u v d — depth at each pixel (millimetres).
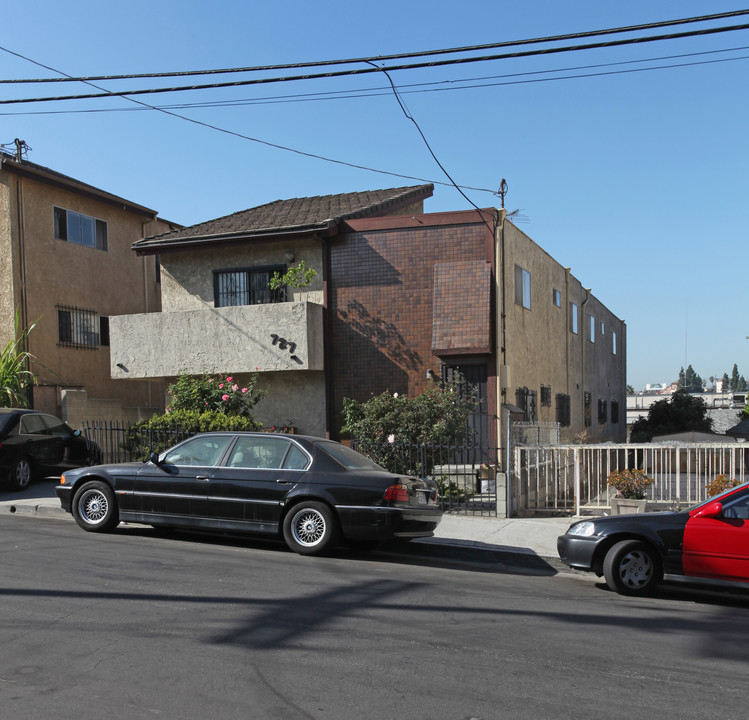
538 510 12930
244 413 15852
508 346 16938
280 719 4203
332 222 17250
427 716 4309
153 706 4324
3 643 5344
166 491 9914
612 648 5730
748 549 7602
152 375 17844
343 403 15773
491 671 5078
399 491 9266
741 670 5281
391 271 17234
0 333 19516
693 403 39781
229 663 5051
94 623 5863
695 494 14031
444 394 14539
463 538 10734
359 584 7578
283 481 9469
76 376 21297
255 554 9250
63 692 4492
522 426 16141
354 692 4621
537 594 7758
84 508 10430
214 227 19125
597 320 31125
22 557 8219
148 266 24719
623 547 8102
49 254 20641
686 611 7266
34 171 19953
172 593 6855
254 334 17047
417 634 5867
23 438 14109
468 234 16719
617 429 37344
